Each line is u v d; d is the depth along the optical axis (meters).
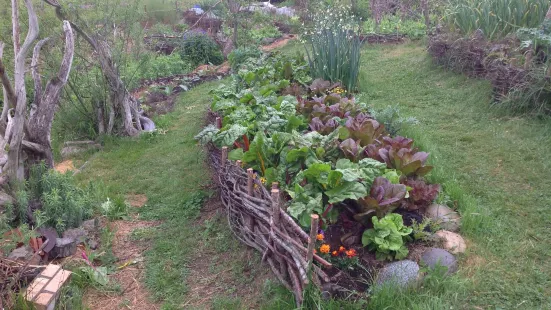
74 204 4.18
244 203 3.76
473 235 3.76
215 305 3.26
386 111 5.48
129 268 3.79
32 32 4.25
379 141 4.55
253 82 7.18
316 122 4.95
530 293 3.17
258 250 3.68
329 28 7.98
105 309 3.32
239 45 12.58
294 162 3.96
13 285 3.11
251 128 4.70
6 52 6.04
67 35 4.85
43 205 4.18
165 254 3.95
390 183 3.67
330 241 3.54
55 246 3.79
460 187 4.45
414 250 3.49
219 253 3.91
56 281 3.20
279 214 3.26
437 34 8.91
